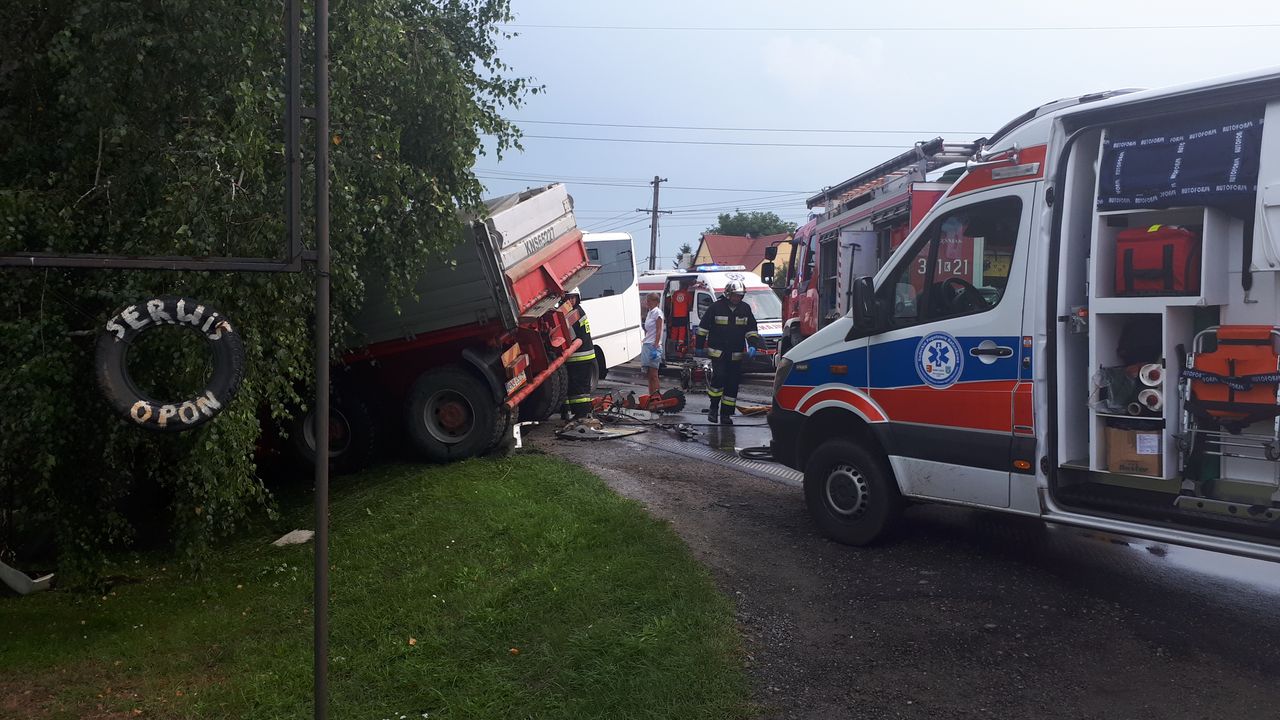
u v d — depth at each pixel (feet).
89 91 15.51
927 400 18.99
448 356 30.50
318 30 10.28
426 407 29.81
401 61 20.31
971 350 18.24
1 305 15.69
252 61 16.28
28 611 19.16
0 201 15.07
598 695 13.25
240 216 16.96
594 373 52.11
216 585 20.47
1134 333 16.93
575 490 24.73
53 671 15.67
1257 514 14.82
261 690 14.12
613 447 33.73
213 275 16.51
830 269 46.85
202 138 15.94
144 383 16.94
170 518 25.64
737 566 19.27
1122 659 14.64
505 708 13.08
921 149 35.17
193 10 15.70
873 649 15.14
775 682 13.96
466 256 28.02
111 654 16.38
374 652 15.20
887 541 20.71
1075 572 18.78
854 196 42.78
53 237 15.76
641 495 25.30
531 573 17.87
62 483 18.24
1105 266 16.57
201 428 17.26
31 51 16.60
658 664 14.08
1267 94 14.62
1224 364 14.96
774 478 27.94
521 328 31.30
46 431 16.16
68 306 16.28
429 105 21.66
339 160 18.71
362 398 30.55
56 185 16.66
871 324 19.88
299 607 17.99
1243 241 15.20
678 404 43.57
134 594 20.35
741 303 39.60
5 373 15.26
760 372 62.34
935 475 18.89
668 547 19.56
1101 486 17.69
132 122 16.31
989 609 16.78
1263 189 14.46
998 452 17.69
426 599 17.29
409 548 20.70
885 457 20.24
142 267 9.89
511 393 29.86
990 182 18.17
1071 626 15.96
